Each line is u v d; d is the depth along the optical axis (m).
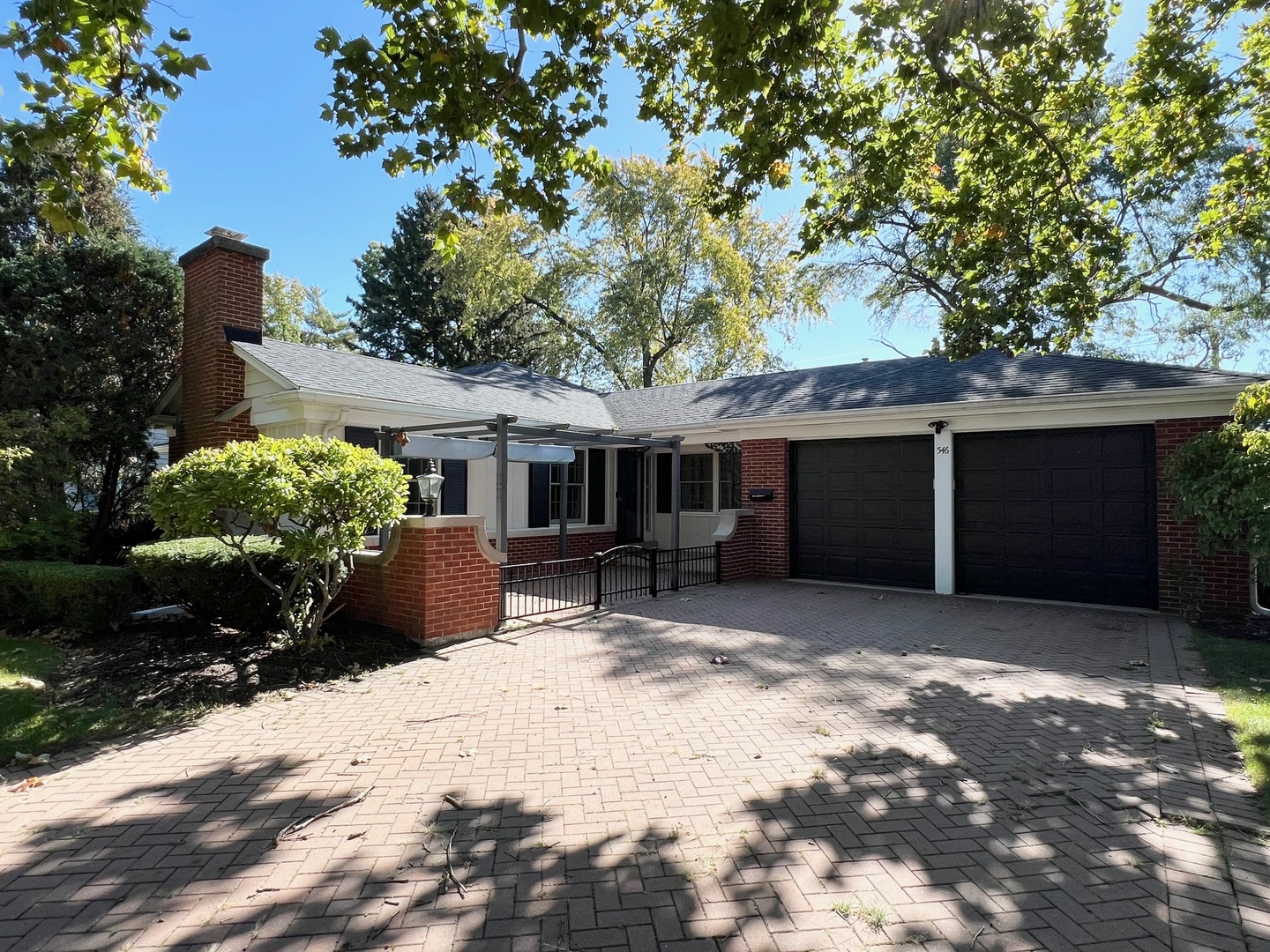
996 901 2.54
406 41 4.62
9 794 3.48
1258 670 5.73
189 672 5.61
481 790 3.50
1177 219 16.52
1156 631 7.45
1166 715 4.63
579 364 31.19
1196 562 8.22
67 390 11.95
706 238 24.89
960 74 6.87
